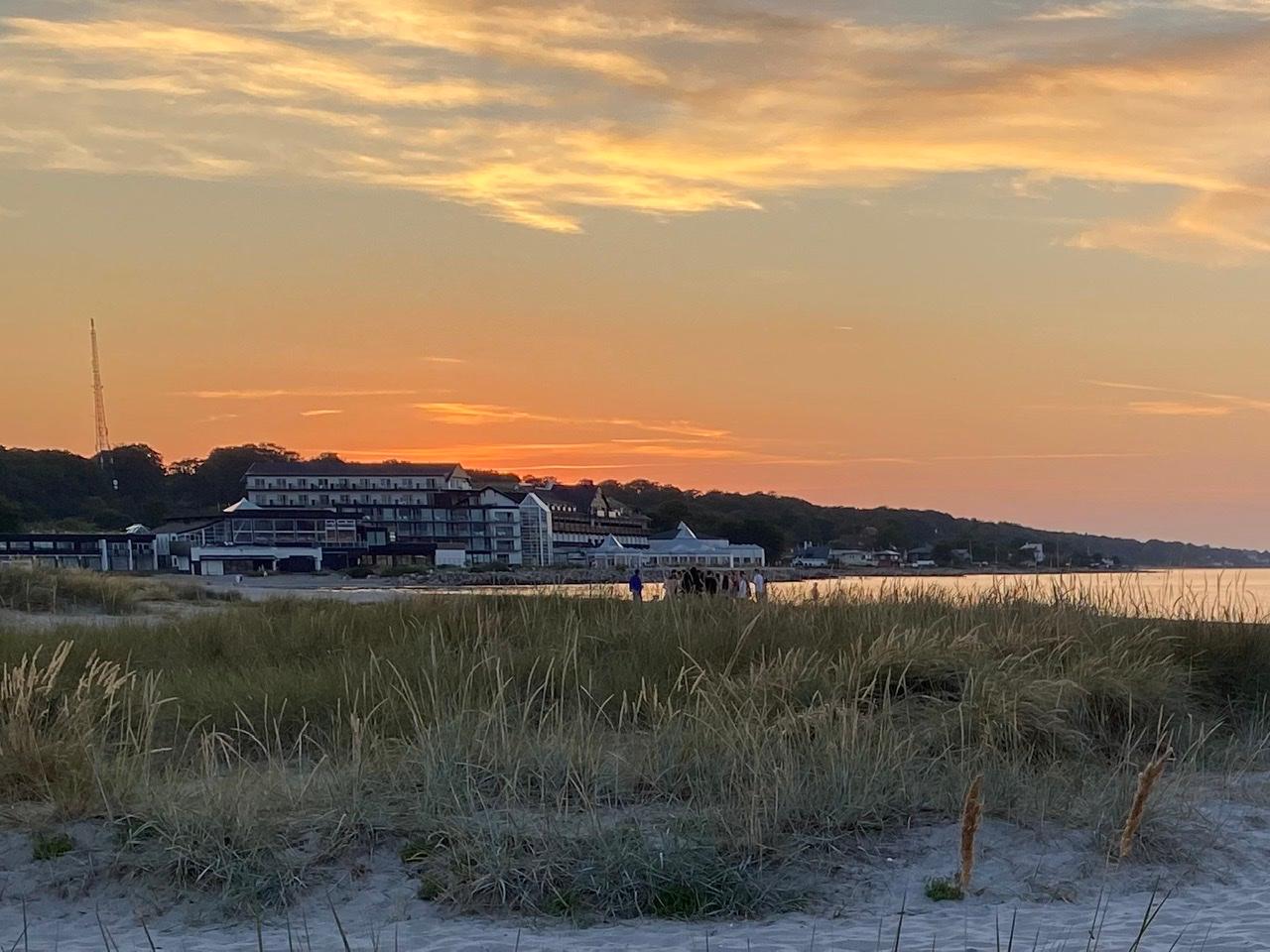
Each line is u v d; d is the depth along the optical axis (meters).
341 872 6.95
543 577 71.94
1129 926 6.26
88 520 114.75
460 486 111.12
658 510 133.88
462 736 8.28
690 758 8.27
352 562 96.69
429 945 6.00
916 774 8.30
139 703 10.23
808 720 8.70
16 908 6.52
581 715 9.03
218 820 7.07
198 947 5.95
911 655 10.62
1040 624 12.95
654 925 6.38
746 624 13.13
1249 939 6.00
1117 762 9.38
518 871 6.75
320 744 9.59
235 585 55.22
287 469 106.31
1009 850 7.39
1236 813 8.38
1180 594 14.65
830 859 7.18
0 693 8.92
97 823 7.35
